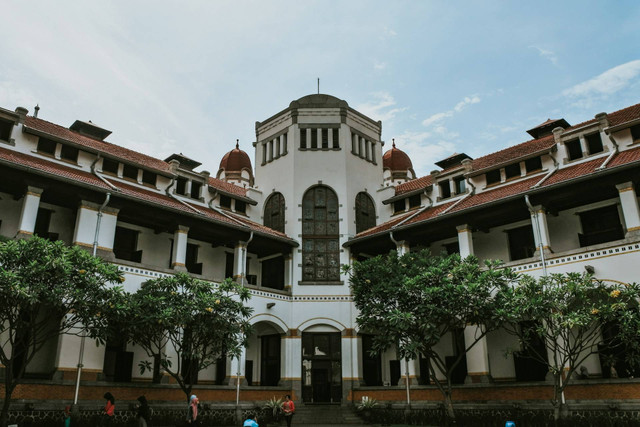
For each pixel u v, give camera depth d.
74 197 22.53
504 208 23.89
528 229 25.47
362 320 21.31
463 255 24.72
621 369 20.16
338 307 29.48
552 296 18.31
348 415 26.08
